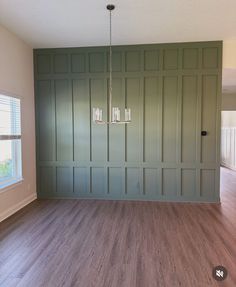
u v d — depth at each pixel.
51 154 4.92
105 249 2.85
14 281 2.27
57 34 4.10
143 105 4.64
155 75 4.58
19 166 4.33
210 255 2.72
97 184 4.86
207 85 4.50
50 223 3.63
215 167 4.59
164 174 4.70
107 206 4.43
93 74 4.71
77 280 2.28
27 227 3.48
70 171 4.90
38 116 4.89
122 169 4.78
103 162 4.81
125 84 4.66
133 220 3.74
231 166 8.90
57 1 3.04
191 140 4.60
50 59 4.80
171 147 4.64
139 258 2.65
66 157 4.89
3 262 2.58
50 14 3.38
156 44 4.54
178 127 4.59
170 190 4.70
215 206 4.42
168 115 4.61
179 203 4.60
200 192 4.64
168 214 4.00
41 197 4.98
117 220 3.74
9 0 3.01
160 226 3.51
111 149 4.78
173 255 2.72
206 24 3.72
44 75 4.82
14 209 4.10
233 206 4.41
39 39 4.32
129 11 3.30
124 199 4.81
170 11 3.31
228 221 3.70
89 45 4.63
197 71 4.48
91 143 4.82
